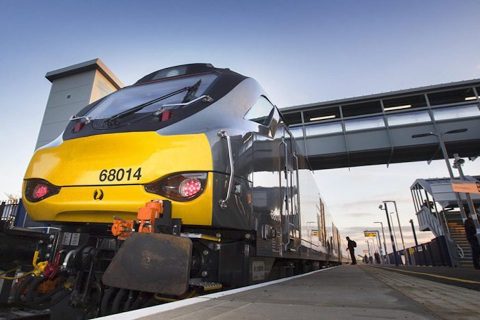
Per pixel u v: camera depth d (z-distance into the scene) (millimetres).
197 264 2801
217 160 2648
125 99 3801
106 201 2730
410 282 4082
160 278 1989
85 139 3068
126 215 2705
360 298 2373
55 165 3127
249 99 3754
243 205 2924
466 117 18750
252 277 3318
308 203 7195
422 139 18734
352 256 22500
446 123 18891
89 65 14086
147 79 4359
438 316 1671
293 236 5121
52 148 3320
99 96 14234
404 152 19781
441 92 20344
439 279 5301
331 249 12180
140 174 2676
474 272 8070
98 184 2816
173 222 2387
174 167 2607
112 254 2988
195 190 2521
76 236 3166
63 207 2893
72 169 3010
